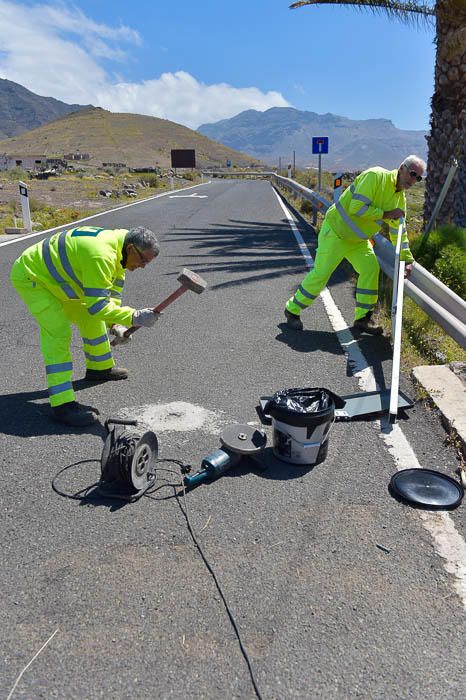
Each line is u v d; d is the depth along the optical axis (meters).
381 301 6.68
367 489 3.15
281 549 2.68
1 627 2.24
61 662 2.09
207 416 3.99
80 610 2.33
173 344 5.52
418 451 3.54
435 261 7.71
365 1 11.50
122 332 3.98
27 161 87.31
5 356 5.25
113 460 3.02
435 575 2.53
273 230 13.89
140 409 4.11
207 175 61.38
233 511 2.96
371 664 2.09
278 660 2.11
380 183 5.20
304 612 2.32
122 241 3.92
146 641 2.18
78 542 2.73
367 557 2.63
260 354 5.23
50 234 12.85
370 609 2.34
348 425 3.88
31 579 2.49
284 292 7.65
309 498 3.07
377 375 4.72
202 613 2.31
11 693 1.97
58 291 3.85
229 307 6.88
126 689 1.99
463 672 2.07
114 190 26.50
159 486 3.18
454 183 10.22
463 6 9.26
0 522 2.87
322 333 5.86
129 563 2.59
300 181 32.38
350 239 5.54
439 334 5.66
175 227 14.16
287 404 3.38
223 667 2.08
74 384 4.57
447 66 9.66
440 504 2.97
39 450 3.56
